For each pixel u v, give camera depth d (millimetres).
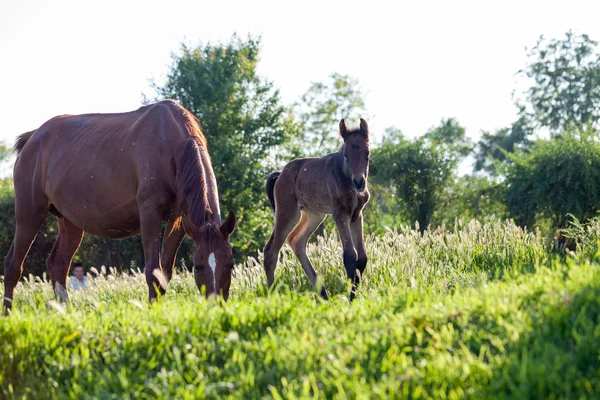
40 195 10539
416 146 40188
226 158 34938
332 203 10469
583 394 3736
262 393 4512
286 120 39781
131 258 33594
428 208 40062
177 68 37906
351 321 5664
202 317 5840
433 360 4438
